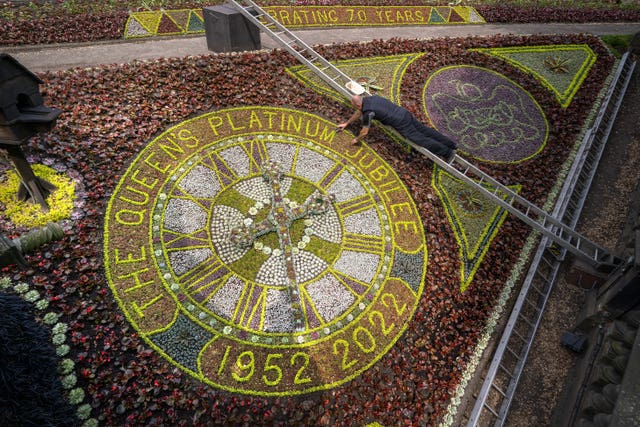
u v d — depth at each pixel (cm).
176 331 689
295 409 652
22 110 631
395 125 998
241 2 1473
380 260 855
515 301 873
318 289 789
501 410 731
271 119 1050
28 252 696
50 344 619
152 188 851
